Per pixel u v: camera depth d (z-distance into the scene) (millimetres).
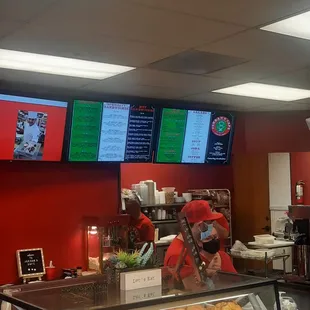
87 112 4898
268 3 2652
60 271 4996
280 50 3631
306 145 6656
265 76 4539
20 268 4688
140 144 5336
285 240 6020
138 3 2609
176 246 3346
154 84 4816
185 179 7332
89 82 4664
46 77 4414
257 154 6926
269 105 6328
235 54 3713
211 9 2725
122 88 4996
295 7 2725
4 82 4609
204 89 5133
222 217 3629
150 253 2896
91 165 5270
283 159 7023
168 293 2336
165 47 3463
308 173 7082
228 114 6020
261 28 3092
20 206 4816
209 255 3375
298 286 4742
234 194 7305
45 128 4668
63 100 4727
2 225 4707
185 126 5699
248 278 2707
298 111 6727
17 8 2645
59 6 2627
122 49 3492
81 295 2307
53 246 4984
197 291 2375
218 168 7613
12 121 4477
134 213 5539
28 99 4535
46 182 4980
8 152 4500
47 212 4969
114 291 2381
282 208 6992
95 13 2740
